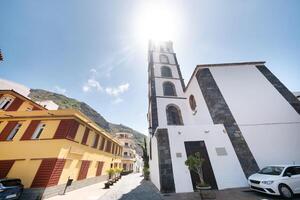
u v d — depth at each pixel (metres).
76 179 12.74
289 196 6.18
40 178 9.76
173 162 9.01
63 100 107.75
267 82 12.13
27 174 9.91
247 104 11.16
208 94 12.01
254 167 8.91
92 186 14.46
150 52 24.56
